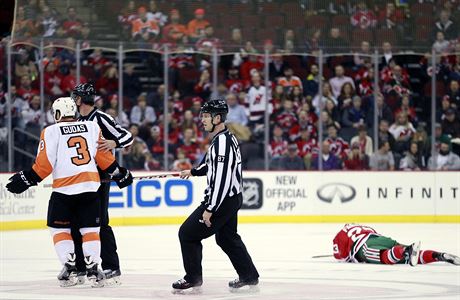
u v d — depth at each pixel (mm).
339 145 47969
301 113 48312
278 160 47500
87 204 21469
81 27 47781
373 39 49281
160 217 44594
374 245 27672
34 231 40250
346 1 49594
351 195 46781
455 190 46812
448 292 21406
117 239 36875
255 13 49406
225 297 20297
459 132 48812
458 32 49656
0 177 40125
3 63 43125
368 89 49062
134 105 47281
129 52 48125
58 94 45875
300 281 23703
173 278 24422
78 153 21328
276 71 49062
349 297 20422
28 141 43594
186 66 48719
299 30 49156
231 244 20859
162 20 48844
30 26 46500
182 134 47531
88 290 21641
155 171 44750
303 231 40938
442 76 49594
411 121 48938
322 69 48125
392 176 46938
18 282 23516
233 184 20297
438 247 33500
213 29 49188
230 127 47625
